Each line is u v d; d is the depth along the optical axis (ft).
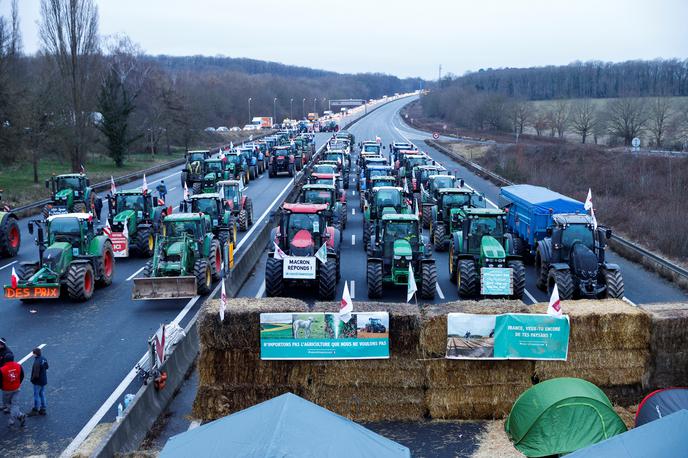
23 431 46.42
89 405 50.08
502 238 75.97
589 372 49.65
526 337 48.42
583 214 80.02
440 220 100.99
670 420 33.53
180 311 71.51
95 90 219.61
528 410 44.68
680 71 450.71
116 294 78.48
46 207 117.80
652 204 133.08
